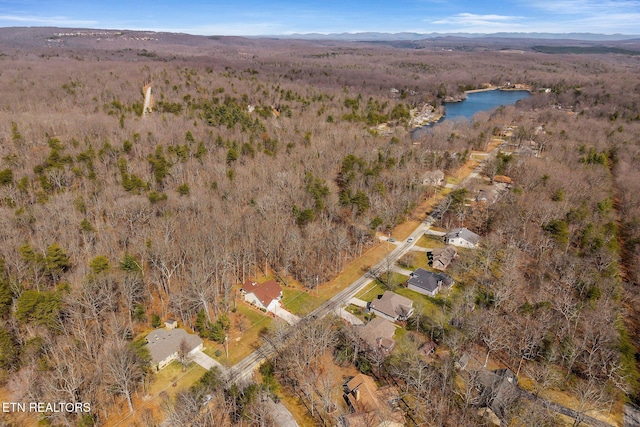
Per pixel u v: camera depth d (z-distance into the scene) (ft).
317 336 192.13
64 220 259.19
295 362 181.27
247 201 308.81
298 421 158.81
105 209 286.87
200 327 202.69
